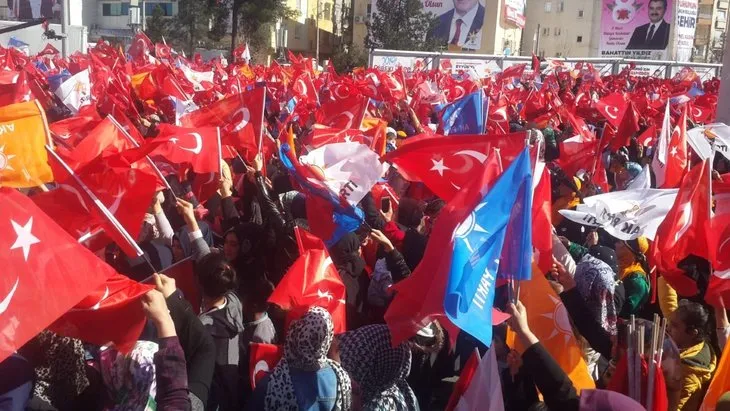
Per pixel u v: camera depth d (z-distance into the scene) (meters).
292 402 3.64
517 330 3.84
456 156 5.33
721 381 3.79
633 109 12.87
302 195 7.66
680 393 4.38
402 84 19.02
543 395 3.76
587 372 4.46
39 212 2.97
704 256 5.28
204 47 62.62
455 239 3.73
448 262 3.71
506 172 3.97
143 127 11.53
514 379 4.46
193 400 3.51
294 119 14.59
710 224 5.21
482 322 3.73
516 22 90.81
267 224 5.94
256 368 4.83
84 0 76.00
